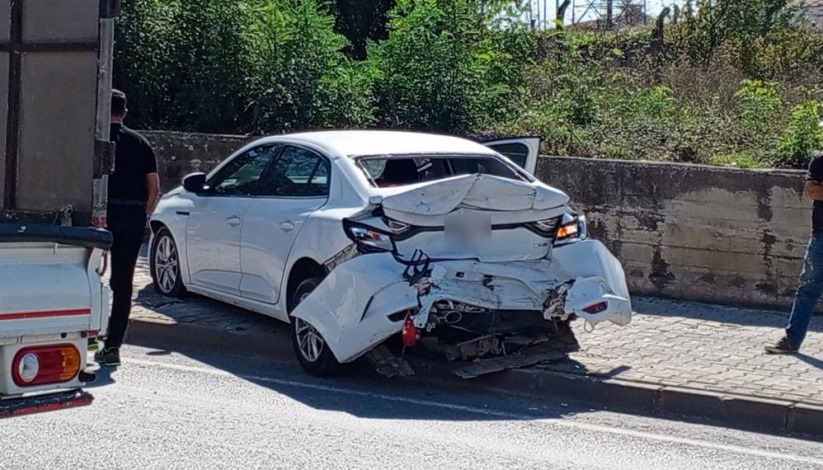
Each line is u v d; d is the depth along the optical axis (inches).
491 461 251.6
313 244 330.6
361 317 306.5
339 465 244.7
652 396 305.0
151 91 615.2
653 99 591.5
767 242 420.8
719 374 323.9
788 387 309.0
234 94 610.2
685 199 433.4
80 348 186.9
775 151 478.3
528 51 666.8
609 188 446.3
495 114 584.4
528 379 321.7
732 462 258.1
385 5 840.9
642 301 434.9
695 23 924.6
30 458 244.4
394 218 310.8
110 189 327.6
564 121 553.6
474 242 316.5
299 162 358.6
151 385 317.1
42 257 183.2
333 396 311.7
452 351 321.4
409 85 591.2
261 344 360.2
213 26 612.1
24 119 195.2
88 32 187.9
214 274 385.7
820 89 636.1
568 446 267.6
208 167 543.8
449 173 356.2
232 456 249.6
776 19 955.3
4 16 195.3
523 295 320.5
